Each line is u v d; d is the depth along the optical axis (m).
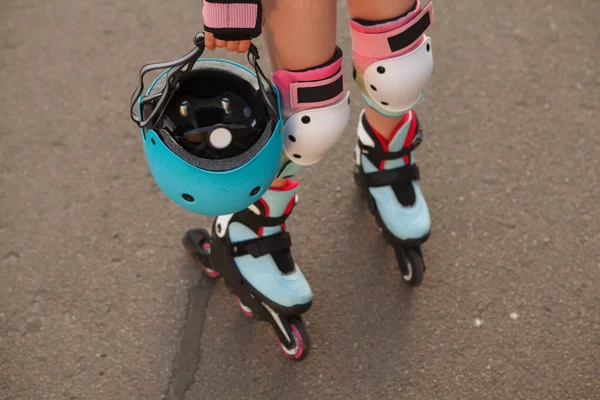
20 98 2.47
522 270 2.03
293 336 1.83
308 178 2.24
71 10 2.74
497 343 1.90
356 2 1.53
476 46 2.59
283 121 1.52
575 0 2.73
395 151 1.87
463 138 2.33
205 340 1.93
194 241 2.00
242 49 1.31
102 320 1.97
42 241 2.12
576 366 1.86
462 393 1.83
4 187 2.24
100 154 2.32
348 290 2.01
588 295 1.98
